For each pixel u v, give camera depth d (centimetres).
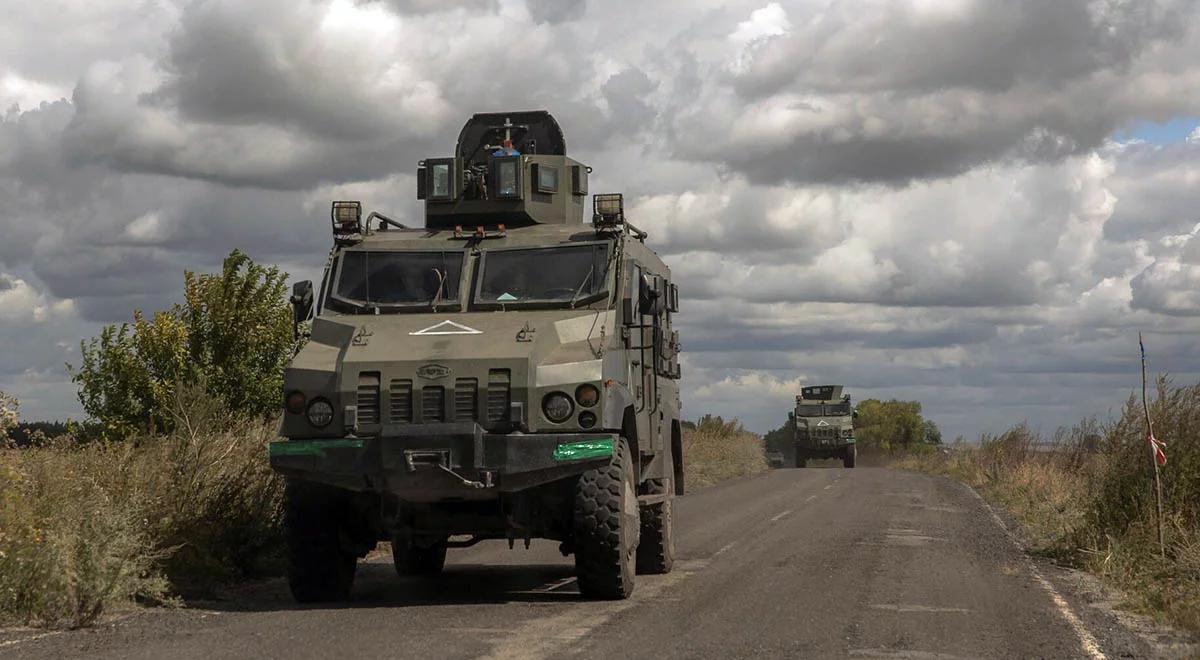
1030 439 3547
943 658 858
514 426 1108
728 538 1798
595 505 1122
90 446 1418
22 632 957
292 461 1115
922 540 1745
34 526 1075
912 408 9881
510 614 1054
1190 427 1567
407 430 1097
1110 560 1383
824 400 5891
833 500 2662
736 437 5009
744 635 942
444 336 1168
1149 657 879
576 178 1442
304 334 2061
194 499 1353
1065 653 887
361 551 1227
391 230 1359
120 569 1041
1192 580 1256
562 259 1267
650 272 1443
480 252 1284
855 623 1004
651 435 1371
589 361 1140
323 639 915
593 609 1088
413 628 970
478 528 1181
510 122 1504
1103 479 1638
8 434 1183
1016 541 1766
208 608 1109
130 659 837
